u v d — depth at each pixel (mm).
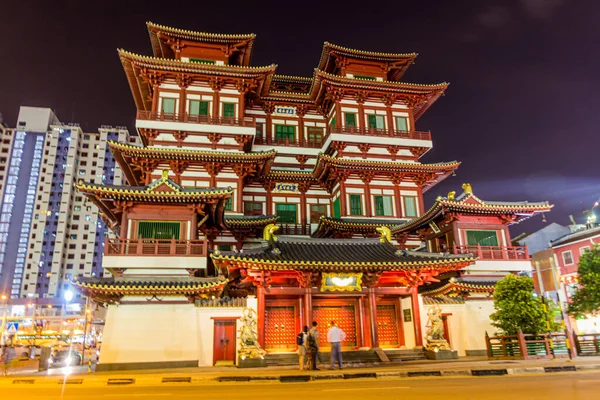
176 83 52656
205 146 50844
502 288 29391
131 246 33469
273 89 65562
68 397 16391
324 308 32156
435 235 43406
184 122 50594
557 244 64250
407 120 59500
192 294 31484
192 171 48938
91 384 22016
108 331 30203
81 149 148875
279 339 30500
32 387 21000
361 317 31484
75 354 47906
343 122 57719
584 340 29250
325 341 31453
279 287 29484
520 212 40438
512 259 39688
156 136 50219
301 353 24516
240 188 49062
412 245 51219
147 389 19047
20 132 144375
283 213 55938
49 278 133125
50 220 137875
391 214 54125
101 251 141125
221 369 26906
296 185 57250
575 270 60688
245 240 47375
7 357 45031
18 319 79688
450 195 39562
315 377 21438
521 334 26844
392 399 14086
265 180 55938
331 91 57438
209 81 52969
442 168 54688
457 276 37938
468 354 34625
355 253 31656
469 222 40344
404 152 58062
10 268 132500
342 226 49812
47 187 140125
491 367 22125
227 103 53219
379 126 58594
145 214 34531
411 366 24750
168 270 33625
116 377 23172
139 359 29859
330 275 29312
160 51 57094
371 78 61406
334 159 52156
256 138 59219
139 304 31141
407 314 32750
